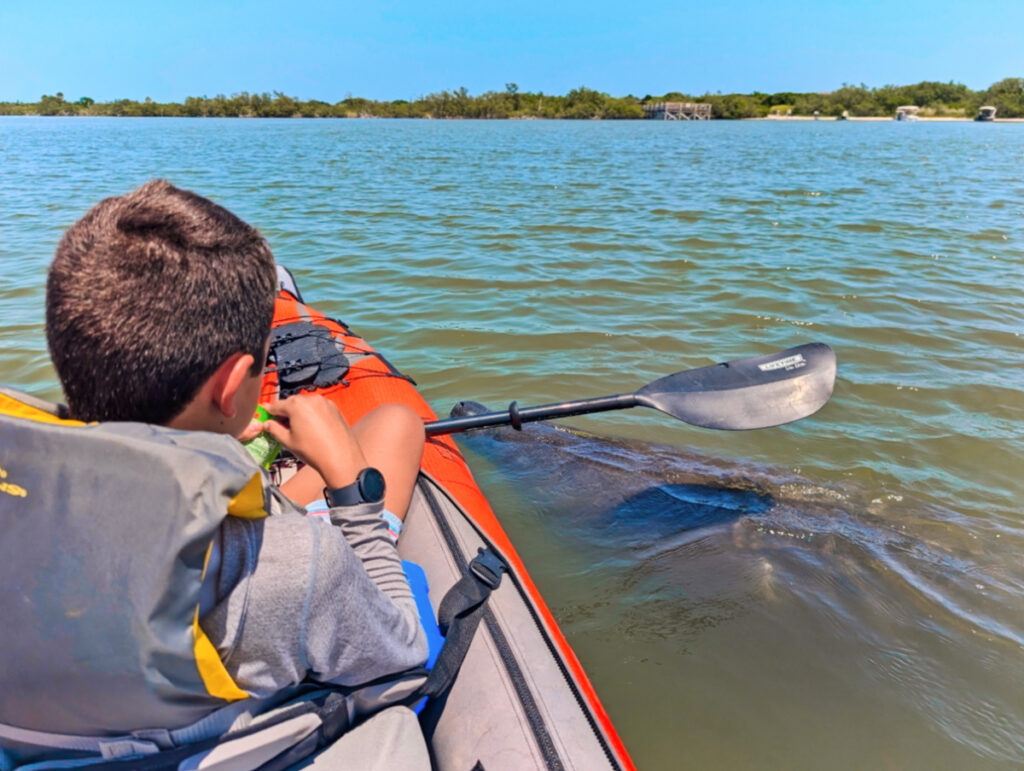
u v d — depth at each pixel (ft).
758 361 10.02
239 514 2.82
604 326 16.65
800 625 7.96
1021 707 6.97
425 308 17.87
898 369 14.35
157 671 2.68
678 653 7.57
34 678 2.77
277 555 2.90
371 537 3.85
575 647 7.64
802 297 18.66
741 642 7.72
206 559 2.68
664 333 16.25
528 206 33.68
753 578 8.64
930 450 11.53
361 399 9.07
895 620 8.04
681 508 10.02
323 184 41.81
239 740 3.17
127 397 2.90
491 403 13.15
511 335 16.11
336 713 3.52
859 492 10.36
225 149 72.02
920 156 69.26
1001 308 17.87
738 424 9.39
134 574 2.58
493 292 19.20
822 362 9.87
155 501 2.55
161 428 2.72
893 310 17.69
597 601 8.31
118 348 2.83
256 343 3.18
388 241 25.34
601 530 9.60
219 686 2.86
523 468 11.07
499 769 4.49
